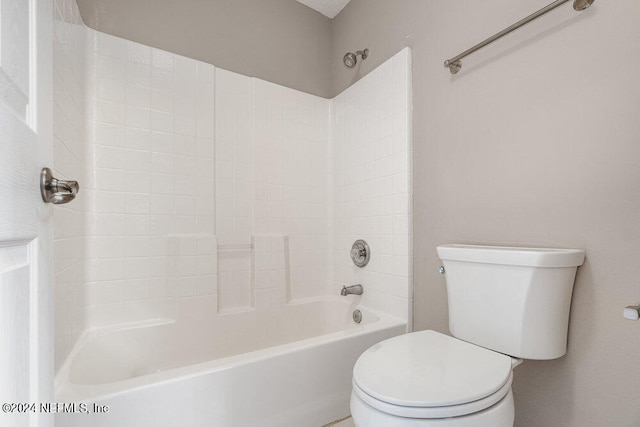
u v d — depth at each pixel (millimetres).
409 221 1543
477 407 690
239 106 1841
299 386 1137
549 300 905
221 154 1771
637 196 836
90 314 1396
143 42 1575
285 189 1987
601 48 908
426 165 1476
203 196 1698
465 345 983
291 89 2035
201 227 1685
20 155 471
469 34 1288
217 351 1661
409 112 1556
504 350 962
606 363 884
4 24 440
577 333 945
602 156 901
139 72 1550
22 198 477
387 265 1658
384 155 1696
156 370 1478
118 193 1478
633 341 837
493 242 1185
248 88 1876
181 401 922
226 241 1769
